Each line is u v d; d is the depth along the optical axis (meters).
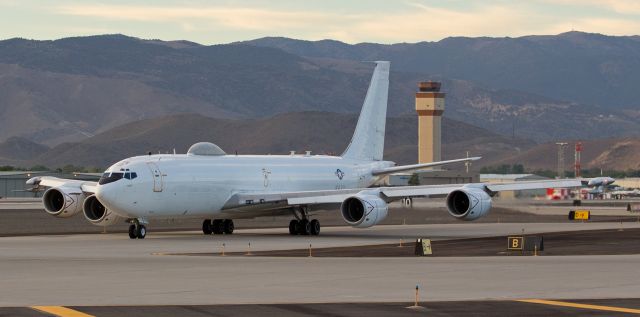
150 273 98.25
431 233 179.25
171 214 159.38
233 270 101.38
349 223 159.75
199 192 161.62
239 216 171.25
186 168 161.12
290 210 172.75
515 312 71.12
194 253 126.38
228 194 166.38
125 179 151.62
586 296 80.25
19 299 78.12
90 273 98.31
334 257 119.25
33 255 122.00
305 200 164.12
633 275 96.25
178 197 158.38
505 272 99.31
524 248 128.50
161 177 156.12
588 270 101.12
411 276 95.50
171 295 80.75
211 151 171.50
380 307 73.69
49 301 77.00
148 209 155.00
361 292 82.88
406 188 163.12
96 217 161.12
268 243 147.50
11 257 118.62
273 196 167.12
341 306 74.19
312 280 91.88
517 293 82.19
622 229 192.38
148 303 75.94
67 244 143.62
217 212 166.38
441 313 70.75
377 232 183.50
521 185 158.38
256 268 103.56
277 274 97.31
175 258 117.06
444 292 82.88
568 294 81.56
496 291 83.56
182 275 96.31
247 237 164.88
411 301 77.06
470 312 71.12
